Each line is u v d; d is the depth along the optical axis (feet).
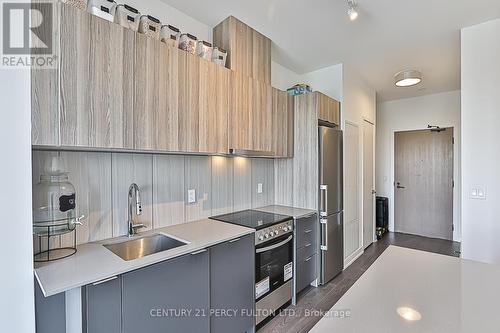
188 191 7.34
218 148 6.70
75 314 3.89
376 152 17.63
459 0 6.63
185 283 5.06
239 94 7.36
